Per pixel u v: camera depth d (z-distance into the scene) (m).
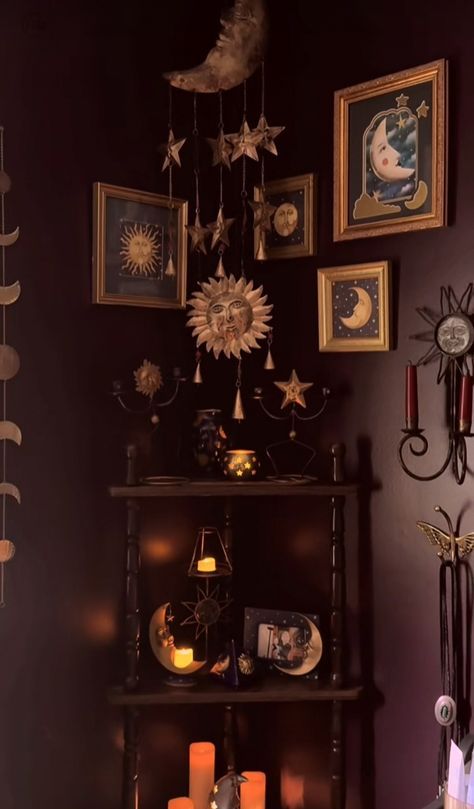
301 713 2.58
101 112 2.42
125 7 2.47
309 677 2.45
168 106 2.58
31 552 2.29
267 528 2.67
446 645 2.20
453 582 2.19
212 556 2.71
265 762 2.66
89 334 2.41
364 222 2.39
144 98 2.52
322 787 2.53
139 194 2.47
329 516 2.53
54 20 2.31
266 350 2.67
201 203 2.68
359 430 2.44
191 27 2.63
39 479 2.31
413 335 2.30
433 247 2.26
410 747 2.31
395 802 2.34
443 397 2.24
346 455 2.47
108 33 2.43
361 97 2.38
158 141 2.55
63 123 2.34
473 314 2.17
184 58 2.61
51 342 2.33
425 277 2.28
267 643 2.54
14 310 2.25
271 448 2.66
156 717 2.57
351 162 2.42
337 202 2.44
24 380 2.27
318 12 2.52
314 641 2.47
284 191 2.58
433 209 2.22
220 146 2.50
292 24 2.58
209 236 2.69
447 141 2.20
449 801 1.80
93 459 2.42
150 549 2.57
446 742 2.19
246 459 2.43
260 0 2.44
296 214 2.55
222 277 2.56
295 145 2.58
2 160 2.22
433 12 2.24
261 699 2.34
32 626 2.29
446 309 2.23
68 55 2.34
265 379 2.67
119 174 2.46
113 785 2.47
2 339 2.23
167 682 2.41
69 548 2.37
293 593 2.61
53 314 2.33
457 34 2.20
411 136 2.28
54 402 2.34
